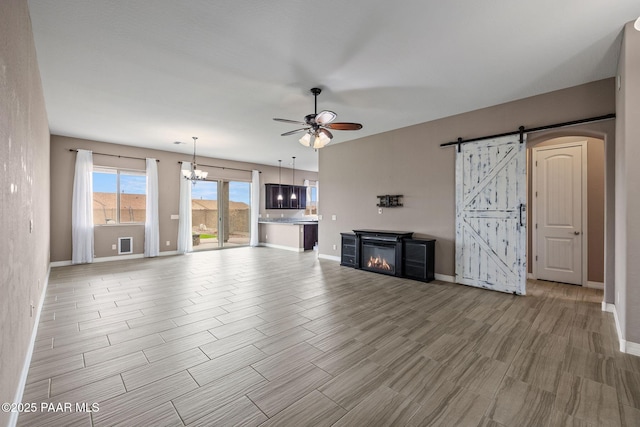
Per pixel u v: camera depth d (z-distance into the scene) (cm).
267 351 250
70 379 208
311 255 767
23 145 206
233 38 266
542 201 492
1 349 142
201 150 752
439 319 322
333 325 304
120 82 353
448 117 480
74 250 615
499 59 303
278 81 351
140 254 718
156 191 726
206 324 306
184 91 380
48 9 225
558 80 350
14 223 175
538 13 233
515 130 411
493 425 167
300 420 170
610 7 226
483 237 441
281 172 1049
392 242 522
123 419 168
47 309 349
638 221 240
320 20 241
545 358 239
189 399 187
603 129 346
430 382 207
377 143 585
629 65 242
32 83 253
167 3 220
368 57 299
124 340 269
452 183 477
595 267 445
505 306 363
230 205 924
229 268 593
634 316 243
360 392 196
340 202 660
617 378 211
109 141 653
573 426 166
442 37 265
